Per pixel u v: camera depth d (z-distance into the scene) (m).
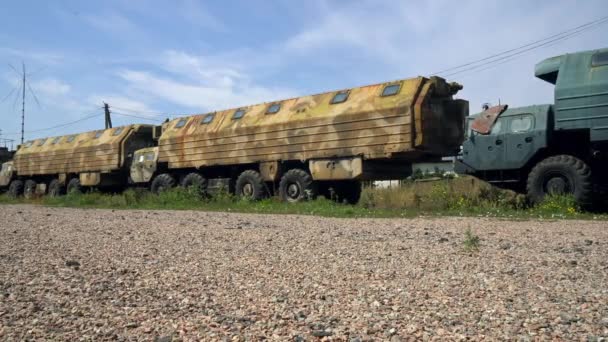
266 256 5.73
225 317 3.31
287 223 9.87
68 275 4.74
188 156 20.62
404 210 12.58
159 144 21.94
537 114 12.51
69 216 12.65
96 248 6.55
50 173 28.83
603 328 2.96
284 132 17.16
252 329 3.07
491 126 13.15
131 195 19.28
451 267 4.90
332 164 15.82
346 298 3.77
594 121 11.49
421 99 14.20
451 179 14.38
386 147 14.59
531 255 5.58
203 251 6.17
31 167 30.28
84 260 5.61
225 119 19.69
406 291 3.95
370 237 7.35
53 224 10.27
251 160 18.20
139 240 7.34
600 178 12.17
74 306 3.63
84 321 3.26
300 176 16.70
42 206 18.97
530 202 12.30
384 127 14.66
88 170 26.23
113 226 9.62
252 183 18.14
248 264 5.23
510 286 4.05
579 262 5.11
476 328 2.99
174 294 3.96
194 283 4.36
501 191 12.92
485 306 3.46
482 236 7.26
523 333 2.89
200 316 3.35
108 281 4.45
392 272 4.70
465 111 15.17
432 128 14.39
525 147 12.55
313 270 4.86
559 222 9.34
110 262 5.45
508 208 11.91
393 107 14.48
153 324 3.19
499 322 3.09
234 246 6.58
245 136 18.42
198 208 15.61
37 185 30.19
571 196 11.49
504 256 5.52
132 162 23.59
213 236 7.72
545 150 12.80
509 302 3.57
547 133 12.31
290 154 16.95
